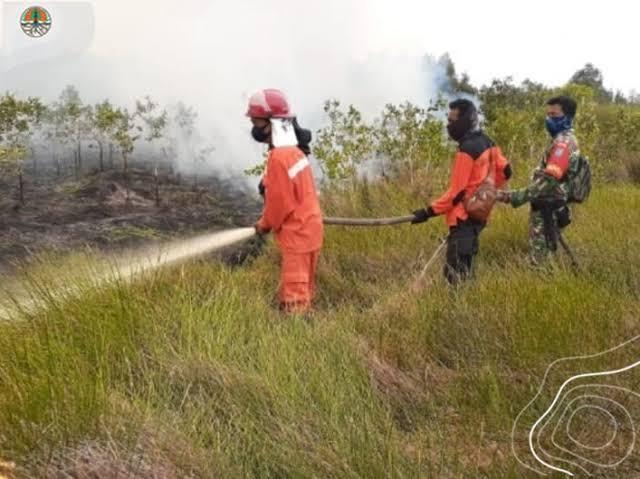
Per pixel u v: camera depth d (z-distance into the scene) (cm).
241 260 636
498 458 352
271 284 599
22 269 515
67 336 417
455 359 458
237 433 350
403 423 395
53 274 489
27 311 453
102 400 341
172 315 459
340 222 568
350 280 653
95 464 303
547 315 477
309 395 374
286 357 407
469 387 421
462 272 580
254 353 429
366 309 555
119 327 430
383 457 330
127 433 323
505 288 528
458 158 573
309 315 512
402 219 579
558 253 641
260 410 364
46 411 330
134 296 470
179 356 406
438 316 495
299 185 508
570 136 622
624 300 526
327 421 355
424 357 459
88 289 466
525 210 846
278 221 514
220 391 385
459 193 572
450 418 393
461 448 362
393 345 462
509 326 477
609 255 645
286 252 516
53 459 307
